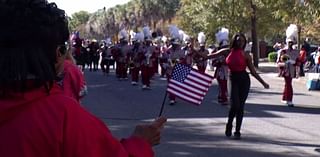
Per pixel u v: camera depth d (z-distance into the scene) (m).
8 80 1.95
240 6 37.22
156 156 8.75
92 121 1.98
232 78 10.27
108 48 32.84
